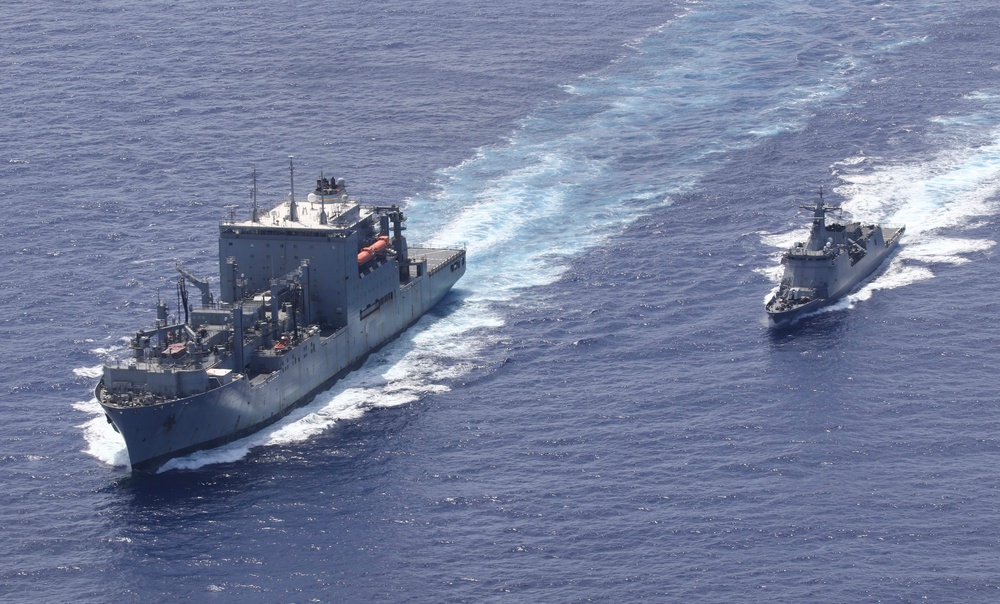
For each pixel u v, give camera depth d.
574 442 168.00
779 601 138.38
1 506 155.88
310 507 156.88
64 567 146.00
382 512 155.25
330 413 179.25
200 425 166.38
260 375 177.00
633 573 143.25
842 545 146.62
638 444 166.75
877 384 179.25
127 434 160.75
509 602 139.62
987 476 158.12
